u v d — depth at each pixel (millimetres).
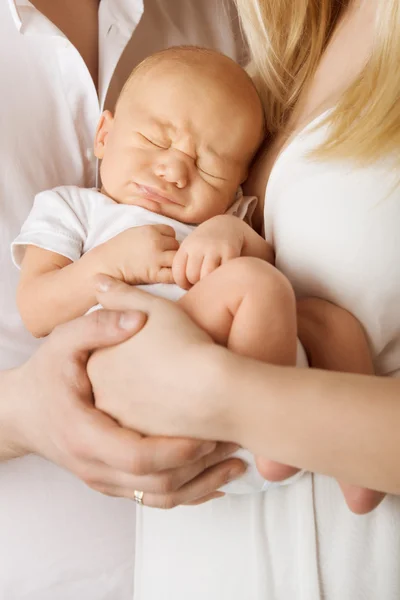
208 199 989
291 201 857
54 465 1028
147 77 1022
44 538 1014
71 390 724
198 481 730
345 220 795
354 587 789
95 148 1089
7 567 996
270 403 589
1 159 1049
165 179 966
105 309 735
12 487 1002
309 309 844
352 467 578
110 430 682
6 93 1075
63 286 905
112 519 1062
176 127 983
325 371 607
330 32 1079
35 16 1047
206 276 756
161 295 851
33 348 1044
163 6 1284
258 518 827
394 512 796
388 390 578
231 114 1011
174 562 901
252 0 1088
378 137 795
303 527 793
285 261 876
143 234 872
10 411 813
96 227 981
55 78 1120
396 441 558
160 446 653
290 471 661
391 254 780
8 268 1035
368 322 826
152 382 647
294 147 893
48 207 1003
